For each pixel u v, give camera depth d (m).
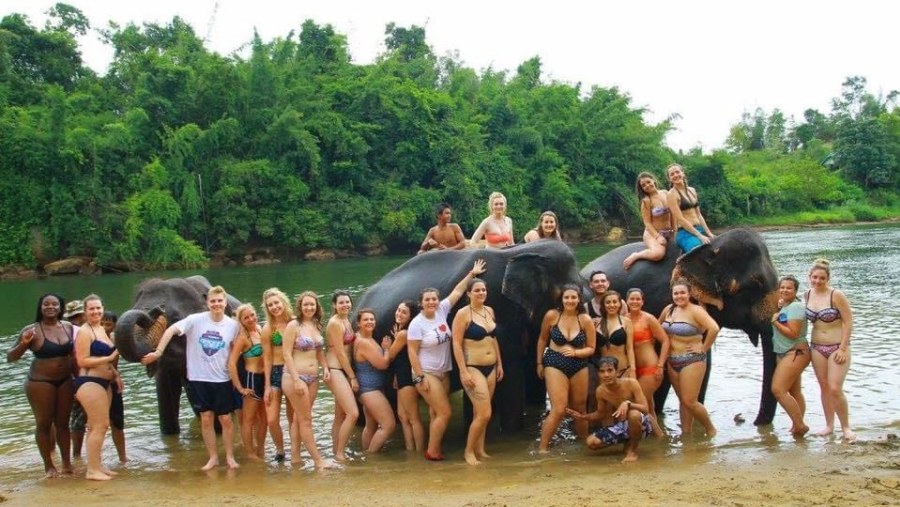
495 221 9.98
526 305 8.42
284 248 45.22
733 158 84.38
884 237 46.97
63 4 51.50
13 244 37.62
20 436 9.34
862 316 15.80
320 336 7.86
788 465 6.84
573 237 58.16
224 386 7.73
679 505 5.72
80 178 39.12
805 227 64.31
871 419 8.54
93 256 39.19
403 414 8.27
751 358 12.33
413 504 6.12
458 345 7.69
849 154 80.00
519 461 7.63
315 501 6.36
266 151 45.56
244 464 7.88
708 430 8.27
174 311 9.19
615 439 7.37
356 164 47.41
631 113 63.53
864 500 5.70
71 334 7.63
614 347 7.95
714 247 8.68
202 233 42.66
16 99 43.25
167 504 6.45
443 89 61.62
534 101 61.09
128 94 48.59
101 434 7.47
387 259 44.22
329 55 54.81
